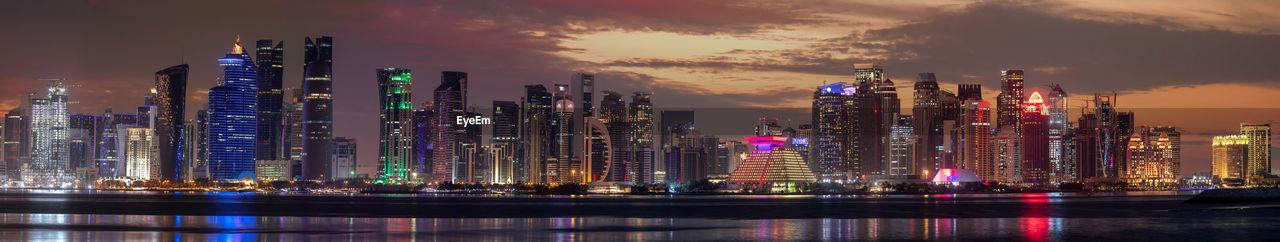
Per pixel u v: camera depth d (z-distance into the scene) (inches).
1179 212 7603.4
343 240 4803.2
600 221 6889.8
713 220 7101.4
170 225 6023.6
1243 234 5064.0
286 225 6072.8
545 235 5231.3
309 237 4977.9
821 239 5002.5
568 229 5743.1
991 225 6156.5
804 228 5900.6
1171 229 5477.4
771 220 7224.4
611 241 4877.0
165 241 4726.9
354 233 5260.8
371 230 5521.7
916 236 5177.2
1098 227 5792.3
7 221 6510.8
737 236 5182.1
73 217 7332.7
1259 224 5708.7
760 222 6786.4
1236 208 7514.8
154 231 5423.2
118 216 7578.7
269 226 5925.2
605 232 5492.1
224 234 5162.4
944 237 5103.3
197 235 5103.3
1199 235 5059.1
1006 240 4904.0
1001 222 6604.3
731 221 6939.0
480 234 5260.8
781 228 5900.6
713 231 5585.6
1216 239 4827.8
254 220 6820.9
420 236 5088.6
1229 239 4820.4
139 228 5684.1
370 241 4763.8
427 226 5999.0
